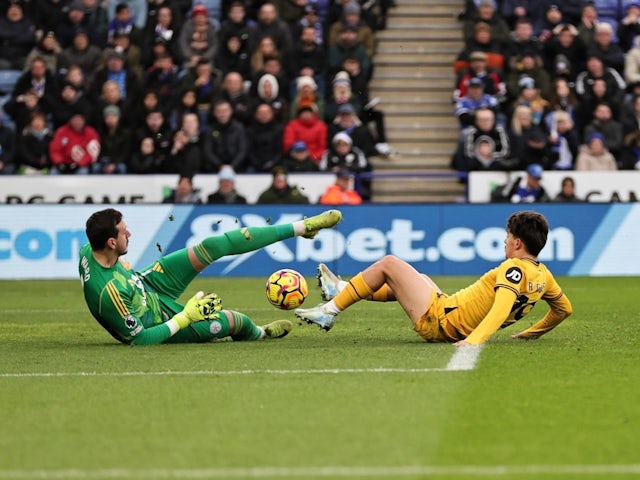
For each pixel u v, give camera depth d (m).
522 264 25.48
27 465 15.70
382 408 19.03
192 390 20.92
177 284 27.95
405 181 60.81
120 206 54.41
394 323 33.62
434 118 64.12
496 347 26.16
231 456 15.98
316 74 62.56
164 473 15.13
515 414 18.55
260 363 24.02
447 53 66.19
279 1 65.88
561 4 66.62
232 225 54.16
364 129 58.88
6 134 60.06
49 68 64.31
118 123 59.41
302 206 54.00
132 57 63.00
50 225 54.56
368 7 64.94
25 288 50.28
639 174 56.59
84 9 66.69
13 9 67.06
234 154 57.59
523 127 57.69
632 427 17.62
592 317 35.22
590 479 14.69
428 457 15.80
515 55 62.53
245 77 62.47
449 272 54.09
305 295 28.17
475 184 56.94
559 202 54.41
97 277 26.56
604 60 62.91
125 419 18.52
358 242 54.00
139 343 26.94
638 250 54.38
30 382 22.23
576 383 21.34
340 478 14.72
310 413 18.70
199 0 68.00
